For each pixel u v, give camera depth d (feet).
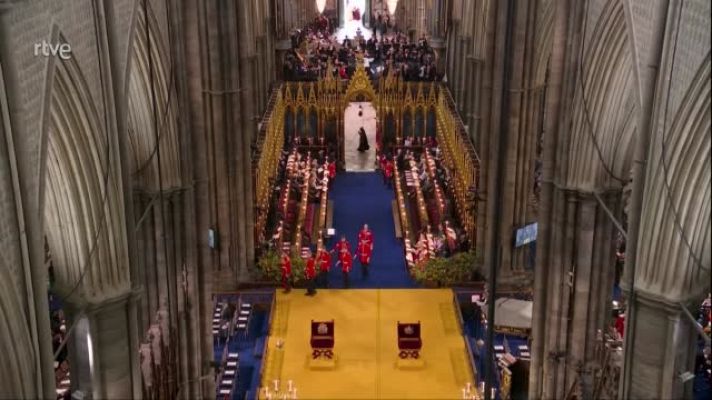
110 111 71.20
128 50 75.87
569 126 85.76
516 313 119.65
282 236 145.38
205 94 124.98
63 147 66.18
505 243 127.44
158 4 85.81
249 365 116.67
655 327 70.59
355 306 128.06
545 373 93.56
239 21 126.41
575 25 82.79
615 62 79.46
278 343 116.98
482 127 131.03
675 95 64.08
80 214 69.62
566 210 88.22
